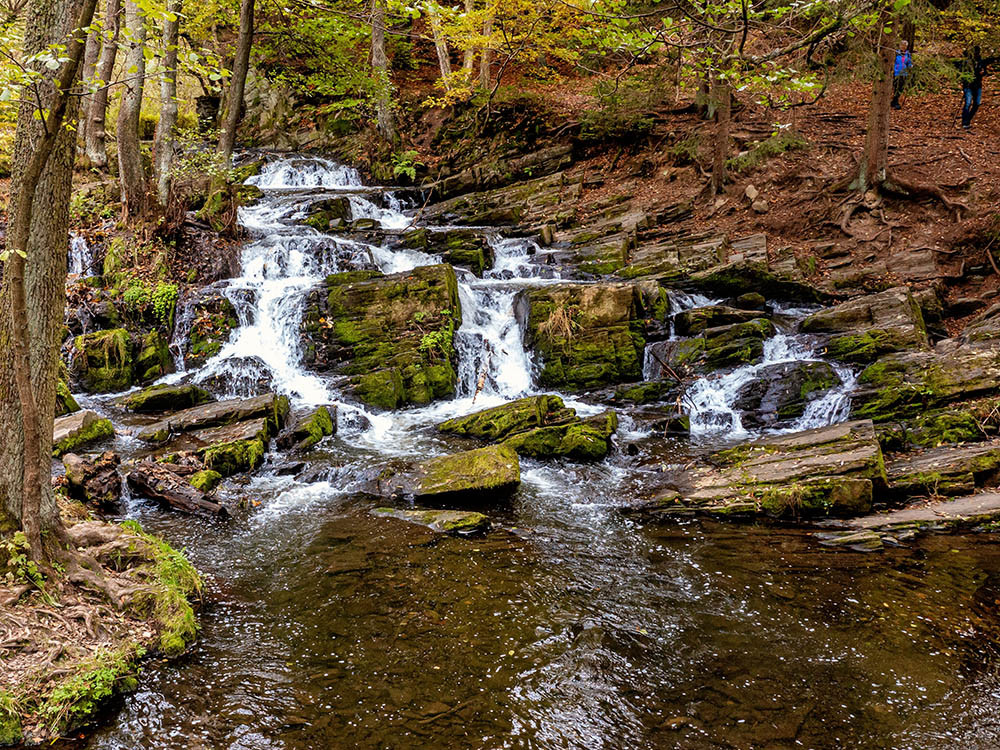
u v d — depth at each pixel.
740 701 4.67
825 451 8.66
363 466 9.18
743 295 13.82
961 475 8.08
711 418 11.18
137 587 5.30
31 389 4.68
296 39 21.45
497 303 14.27
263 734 4.27
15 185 4.64
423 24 27.31
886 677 4.93
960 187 14.83
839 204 15.52
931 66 15.71
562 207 19.27
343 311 12.95
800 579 6.43
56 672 4.36
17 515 5.03
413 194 21.81
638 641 5.41
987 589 6.12
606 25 6.30
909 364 10.51
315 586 6.25
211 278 14.15
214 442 9.49
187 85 28.22
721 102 17.12
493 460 8.70
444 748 4.19
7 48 4.25
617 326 12.80
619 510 8.23
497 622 5.66
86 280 13.66
